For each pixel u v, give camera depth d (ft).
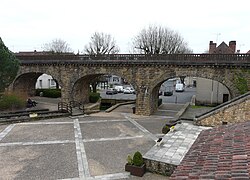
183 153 37.96
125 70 86.58
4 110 83.87
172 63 77.92
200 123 54.19
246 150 17.56
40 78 170.50
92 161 40.40
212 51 135.03
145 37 143.33
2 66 78.89
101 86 212.23
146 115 85.71
